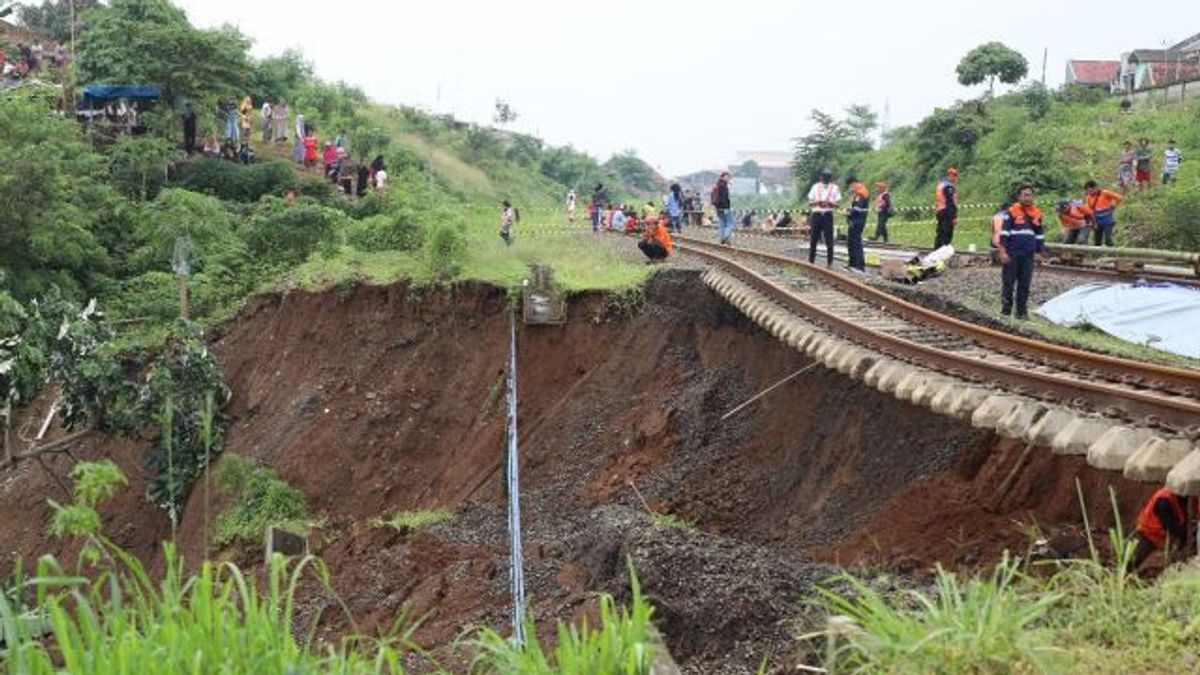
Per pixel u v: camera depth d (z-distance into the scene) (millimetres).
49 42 53625
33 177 26266
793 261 19438
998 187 37094
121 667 4445
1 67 41250
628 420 17234
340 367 21188
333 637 11820
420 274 21672
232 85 36344
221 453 20828
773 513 13172
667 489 14812
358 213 32469
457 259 21578
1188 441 7594
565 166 72750
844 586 8055
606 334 19438
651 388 17719
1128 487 8828
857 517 11484
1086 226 23625
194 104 35594
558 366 19469
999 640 4934
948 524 10000
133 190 31469
